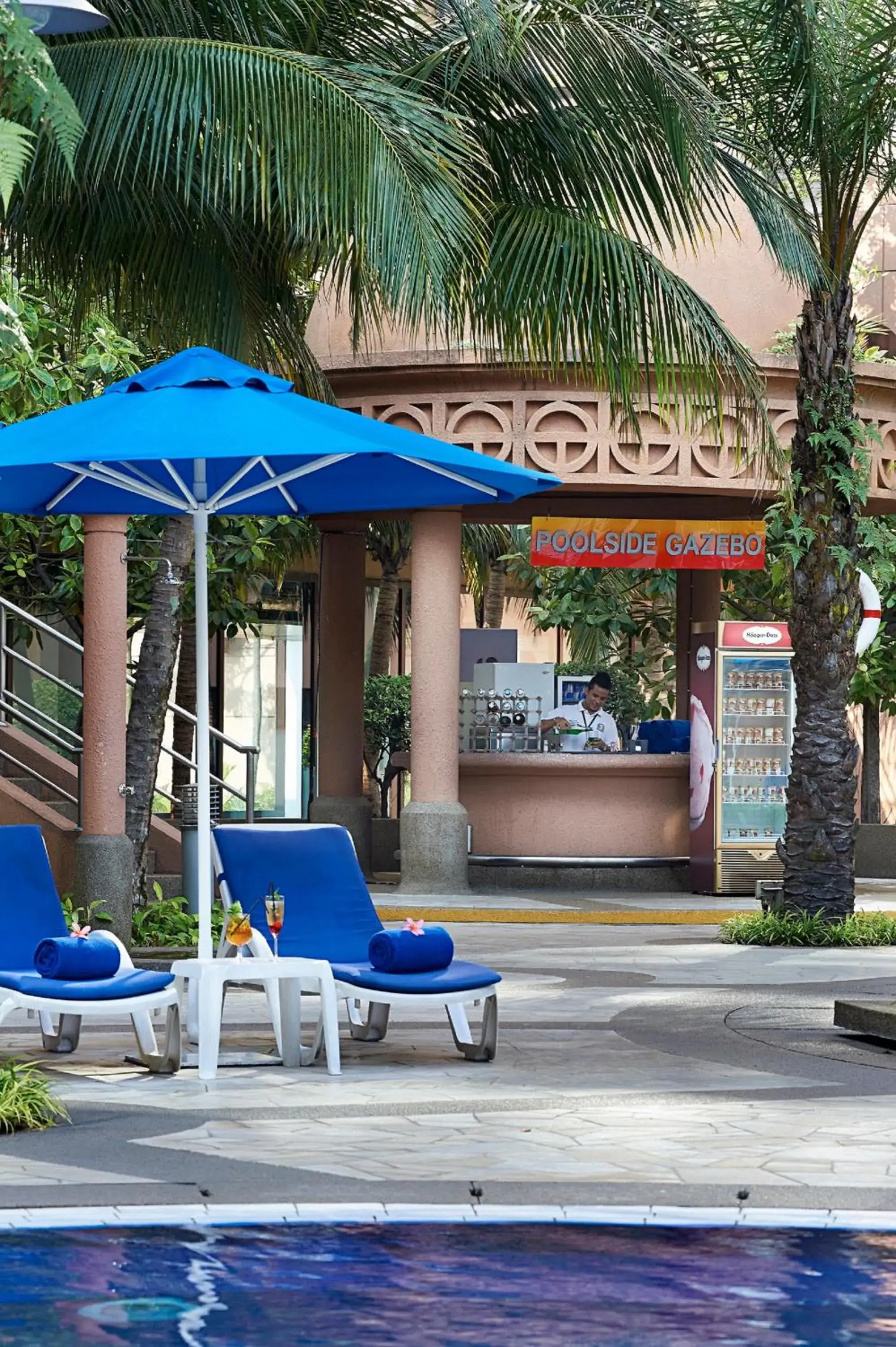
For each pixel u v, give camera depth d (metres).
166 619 15.06
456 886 19.88
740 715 20.62
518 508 22.52
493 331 15.27
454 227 12.27
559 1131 7.63
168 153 12.20
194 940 14.73
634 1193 6.40
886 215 27.50
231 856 10.14
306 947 10.04
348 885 10.32
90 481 10.13
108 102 11.91
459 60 14.59
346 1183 6.54
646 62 14.51
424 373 19.69
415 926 9.52
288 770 30.06
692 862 21.09
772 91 15.50
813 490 16.16
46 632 17.41
